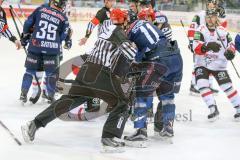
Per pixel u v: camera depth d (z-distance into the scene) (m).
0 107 7.49
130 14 6.01
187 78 11.03
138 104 5.71
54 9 7.48
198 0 23.52
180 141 6.05
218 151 5.66
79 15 24.44
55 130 6.33
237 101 7.13
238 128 6.79
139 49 5.70
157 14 7.00
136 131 5.72
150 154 5.44
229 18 21.89
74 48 15.50
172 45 5.89
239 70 12.72
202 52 6.95
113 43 5.40
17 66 11.93
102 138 5.40
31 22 7.50
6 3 22.17
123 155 5.34
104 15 7.46
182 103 8.34
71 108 5.55
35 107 7.59
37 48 7.45
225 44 7.15
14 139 5.73
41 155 5.21
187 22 23.28
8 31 7.39
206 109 7.95
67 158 5.14
